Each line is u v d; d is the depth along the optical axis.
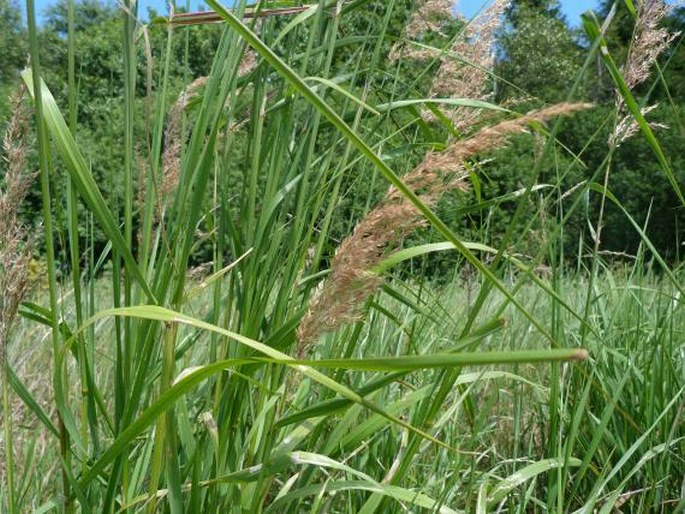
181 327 2.37
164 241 1.49
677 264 2.84
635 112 1.56
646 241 2.10
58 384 1.40
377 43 1.91
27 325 3.60
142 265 1.52
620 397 2.57
